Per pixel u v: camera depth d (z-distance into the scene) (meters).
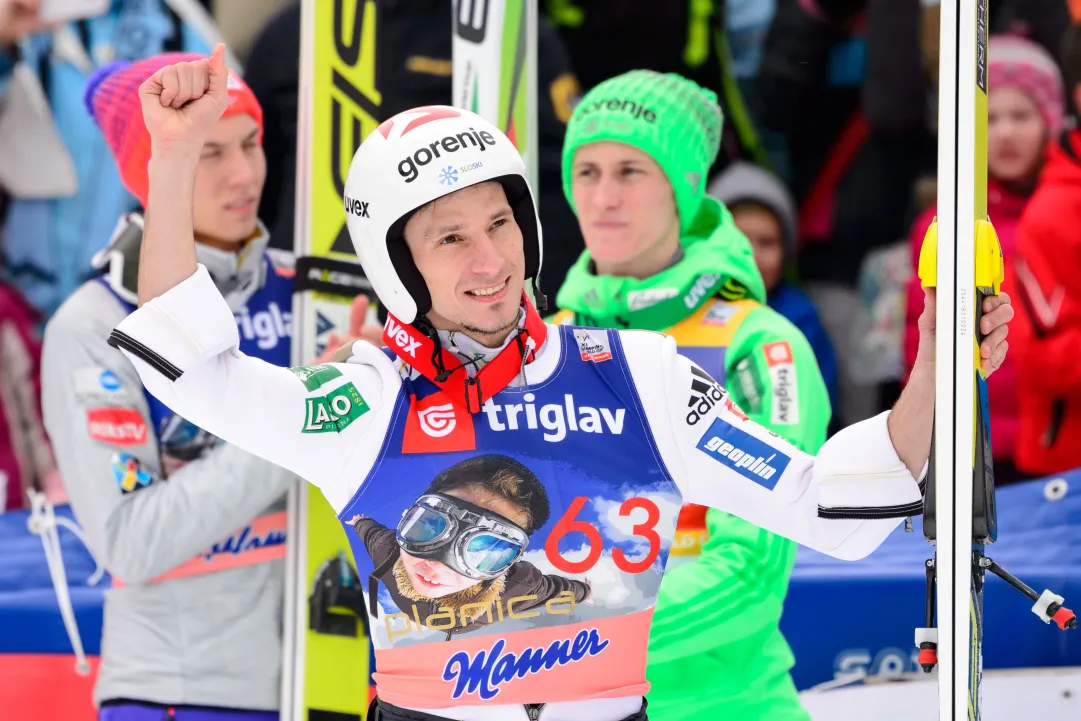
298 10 13.66
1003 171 13.76
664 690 8.48
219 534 8.93
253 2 14.44
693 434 6.21
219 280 9.40
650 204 9.23
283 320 9.86
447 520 6.00
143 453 9.05
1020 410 13.34
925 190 14.23
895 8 14.00
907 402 6.10
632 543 6.07
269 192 13.73
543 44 13.56
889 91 14.08
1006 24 13.91
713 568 8.53
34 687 11.57
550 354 6.26
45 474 13.55
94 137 13.99
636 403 6.20
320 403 6.10
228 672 9.42
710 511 8.86
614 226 9.27
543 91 13.58
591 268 9.82
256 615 9.56
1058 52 13.75
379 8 10.40
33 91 13.91
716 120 9.70
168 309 5.96
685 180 9.31
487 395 6.11
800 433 8.58
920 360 6.09
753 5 14.84
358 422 6.12
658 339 6.39
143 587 9.30
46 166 14.00
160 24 14.03
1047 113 13.59
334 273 9.91
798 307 14.01
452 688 6.00
